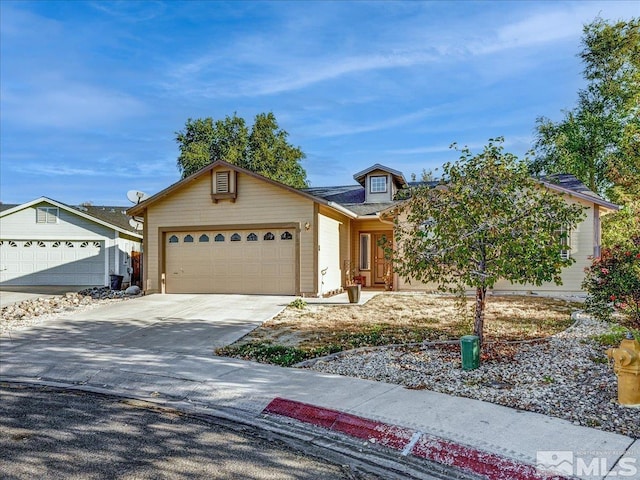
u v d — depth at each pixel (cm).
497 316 1108
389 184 2003
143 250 1708
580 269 1550
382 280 1950
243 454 426
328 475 386
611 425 457
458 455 411
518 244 647
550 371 636
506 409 507
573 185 1695
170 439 461
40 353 823
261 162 3725
